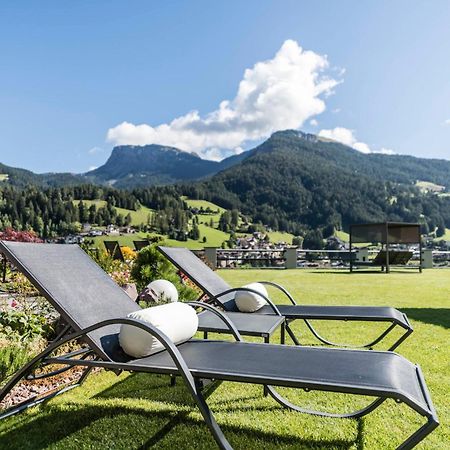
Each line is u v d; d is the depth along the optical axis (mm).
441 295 6730
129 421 2117
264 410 2260
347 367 1698
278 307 3510
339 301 6102
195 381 1693
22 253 2205
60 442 1902
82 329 1971
